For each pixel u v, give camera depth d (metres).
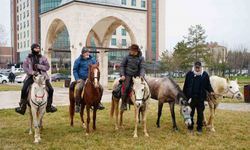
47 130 9.90
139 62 9.40
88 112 9.27
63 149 7.69
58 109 14.68
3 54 92.12
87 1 26.52
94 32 31.69
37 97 7.95
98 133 9.48
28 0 80.38
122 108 9.59
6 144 8.11
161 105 10.17
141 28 29.81
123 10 28.52
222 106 16.77
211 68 53.38
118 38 71.31
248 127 10.45
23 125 10.70
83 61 9.99
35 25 77.69
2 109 14.66
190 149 7.73
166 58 58.62
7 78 45.97
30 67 8.65
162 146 7.97
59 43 70.56
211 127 9.89
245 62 67.44
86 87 9.23
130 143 8.27
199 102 9.36
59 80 52.31
